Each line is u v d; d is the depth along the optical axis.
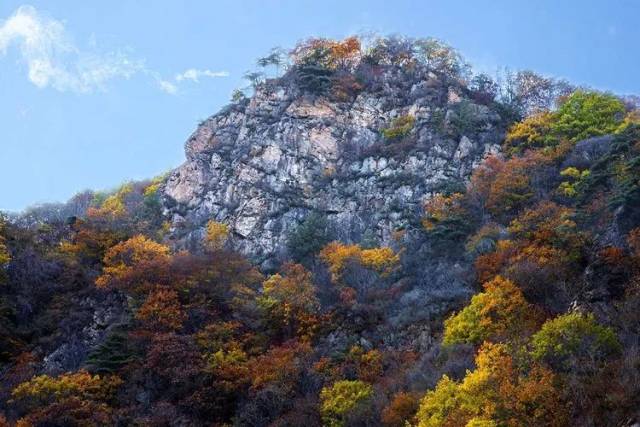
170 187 101.56
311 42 118.31
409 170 91.94
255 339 61.69
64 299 67.00
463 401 38.12
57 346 61.72
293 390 52.50
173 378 54.31
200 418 52.28
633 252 50.12
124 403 53.31
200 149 107.31
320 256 78.19
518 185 77.88
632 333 39.50
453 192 85.00
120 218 94.25
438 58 116.56
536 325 46.22
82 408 49.78
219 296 67.56
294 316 63.75
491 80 114.00
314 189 93.62
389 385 49.16
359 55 116.94
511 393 35.53
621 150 72.31
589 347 38.06
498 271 57.72
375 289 69.88
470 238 71.62
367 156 95.88
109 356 57.38
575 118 91.12
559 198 73.50
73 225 80.75
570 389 35.47
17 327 64.06
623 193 59.41
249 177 96.25
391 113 103.50
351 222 88.19
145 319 60.97
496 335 46.28
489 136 95.00
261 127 103.88
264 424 50.12
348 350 58.25
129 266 70.38
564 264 52.31
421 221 82.06
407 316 59.75
